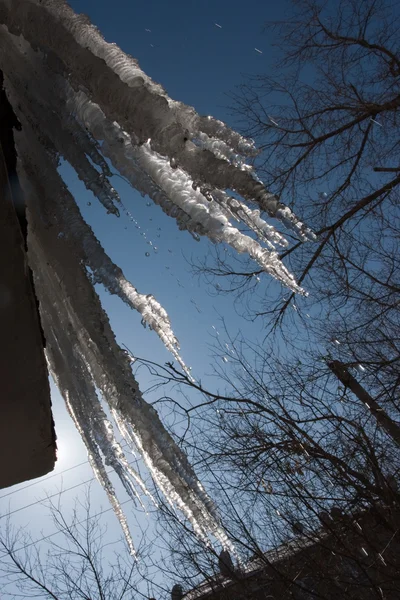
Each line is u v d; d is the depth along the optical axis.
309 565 6.62
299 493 6.75
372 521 6.82
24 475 2.07
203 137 1.15
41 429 1.87
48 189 1.55
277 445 7.15
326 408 7.35
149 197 1.25
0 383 1.64
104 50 1.19
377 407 7.28
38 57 1.45
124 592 8.12
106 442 1.72
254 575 6.88
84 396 1.78
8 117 1.33
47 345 1.83
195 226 1.16
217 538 1.44
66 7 1.26
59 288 1.65
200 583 7.32
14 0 1.29
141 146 1.26
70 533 9.26
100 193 1.42
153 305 1.44
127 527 1.81
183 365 1.40
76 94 1.37
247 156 1.13
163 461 1.50
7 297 1.43
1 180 1.26
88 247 1.50
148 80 1.16
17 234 1.33
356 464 7.05
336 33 9.46
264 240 1.12
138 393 1.54
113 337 1.59
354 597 6.45
